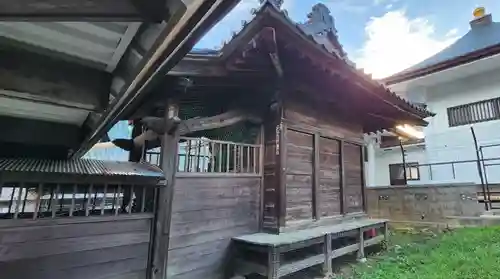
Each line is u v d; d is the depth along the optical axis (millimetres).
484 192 8203
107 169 3008
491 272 3830
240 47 3275
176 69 3201
